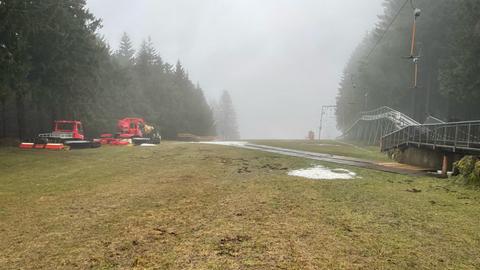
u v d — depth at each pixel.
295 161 17.14
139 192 9.62
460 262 5.02
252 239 5.79
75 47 28.33
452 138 19.42
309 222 6.80
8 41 22.48
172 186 10.54
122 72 47.28
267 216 7.20
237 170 14.03
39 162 16.17
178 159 17.86
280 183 11.11
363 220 7.03
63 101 30.66
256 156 19.28
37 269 4.69
